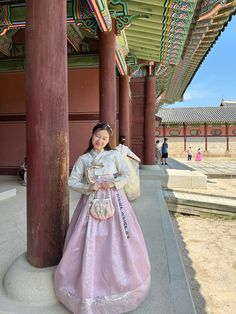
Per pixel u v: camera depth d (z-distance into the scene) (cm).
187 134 3944
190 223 727
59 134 238
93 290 202
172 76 1244
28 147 240
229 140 3859
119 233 219
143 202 612
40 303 221
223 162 3017
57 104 236
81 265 210
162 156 1842
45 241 237
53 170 236
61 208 242
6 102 1023
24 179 865
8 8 548
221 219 767
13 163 1025
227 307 332
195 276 418
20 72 1009
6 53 991
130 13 576
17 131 1023
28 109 239
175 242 373
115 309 204
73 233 221
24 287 225
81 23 585
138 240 228
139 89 1185
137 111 1195
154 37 736
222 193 1020
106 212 217
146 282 226
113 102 599
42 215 236
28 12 238
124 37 736
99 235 216
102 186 225
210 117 3950
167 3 537
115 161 241
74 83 981
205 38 788
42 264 238
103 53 587
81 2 536
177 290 248
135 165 629
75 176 238
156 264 303
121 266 211
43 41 232
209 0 538
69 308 208
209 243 572
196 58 991
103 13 507
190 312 215
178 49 822
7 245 358
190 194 923
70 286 209
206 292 368
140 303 222
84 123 980
